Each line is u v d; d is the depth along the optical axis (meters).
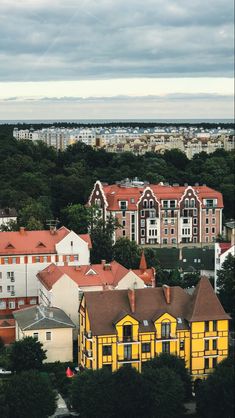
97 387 109.69
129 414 109.69
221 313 129.12
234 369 112.75
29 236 172.75
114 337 124.25
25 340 128.25
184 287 181.25
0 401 108.19
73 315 150.12
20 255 169.00
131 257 189.38
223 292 162.50
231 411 109.25
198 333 127.44
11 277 169.25
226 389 109.81
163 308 128.88
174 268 197.12
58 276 150.75
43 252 170.38
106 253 192.88
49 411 108.81
